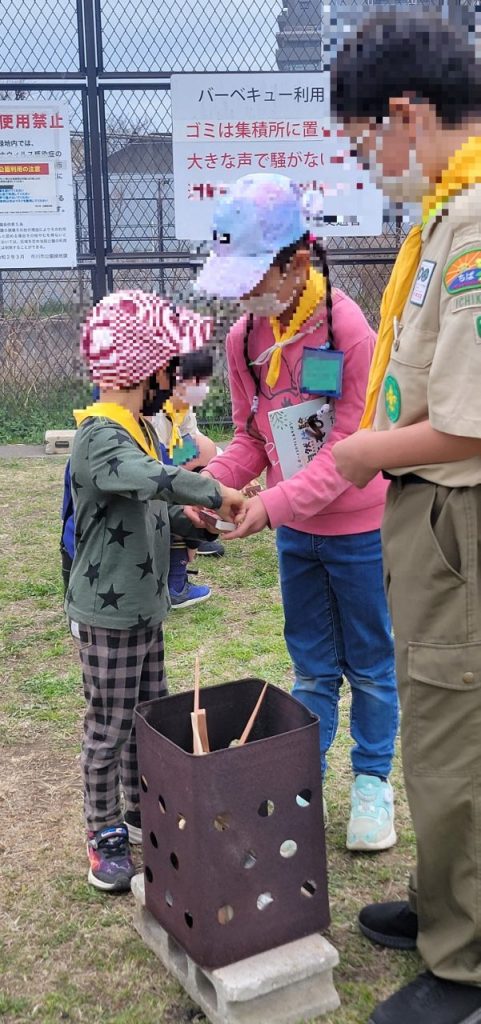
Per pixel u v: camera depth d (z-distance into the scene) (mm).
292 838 2037
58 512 6211
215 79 6914
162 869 2123
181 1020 2109
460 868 1974
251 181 2385
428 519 1930
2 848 2775
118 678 2480
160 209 7957
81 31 7102
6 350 8297
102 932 2418
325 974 2088
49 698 3732
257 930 2027
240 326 2580
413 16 1806
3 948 2365
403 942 2295
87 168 7363
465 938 1983
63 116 7121
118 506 2395
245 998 1957
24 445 8078
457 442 1847
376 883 2568
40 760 3266
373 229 6824
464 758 1939
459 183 1819
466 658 1900
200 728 2207
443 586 1917
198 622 4492
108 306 2385
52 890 2588
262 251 2350
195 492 2266
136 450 2314
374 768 2760
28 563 5289
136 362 2338
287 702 2240
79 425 2398
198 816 1933
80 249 7828
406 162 1858
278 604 4727
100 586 2430
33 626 4477
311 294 2404
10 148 7141
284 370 2527
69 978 2258
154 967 2281
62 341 8289
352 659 2701
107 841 2602
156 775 2082
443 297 1833
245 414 2723
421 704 1978
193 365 2436
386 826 2709
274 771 1991
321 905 2104
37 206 7266
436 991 2018
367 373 2443
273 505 2396
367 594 2602
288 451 2527
